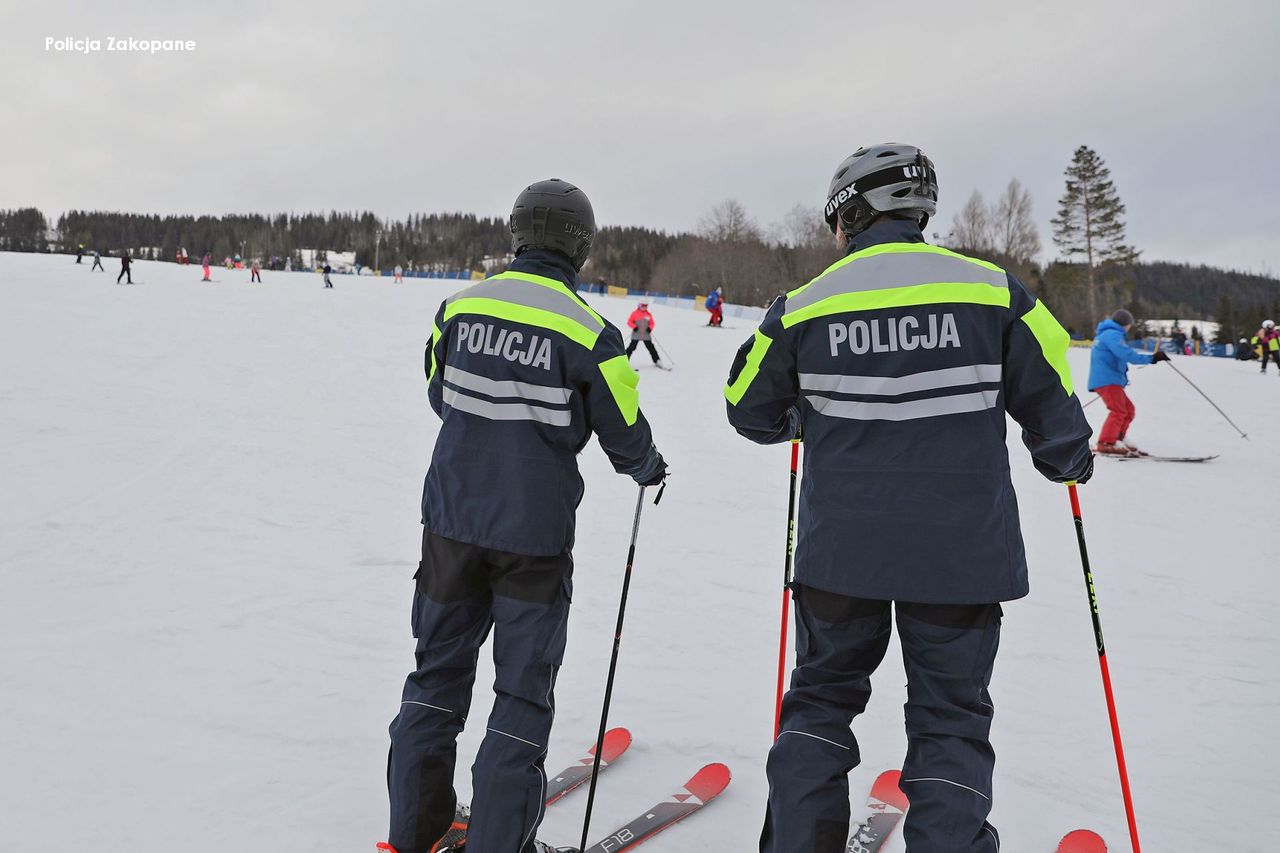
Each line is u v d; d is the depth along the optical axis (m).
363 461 7.30
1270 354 17.02
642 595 4.15
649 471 2.04
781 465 7.89
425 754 1.84
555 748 2.56
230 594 3.92
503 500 1.82
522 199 1.99
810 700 1.72
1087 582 1.79
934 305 1.58
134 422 8.13
